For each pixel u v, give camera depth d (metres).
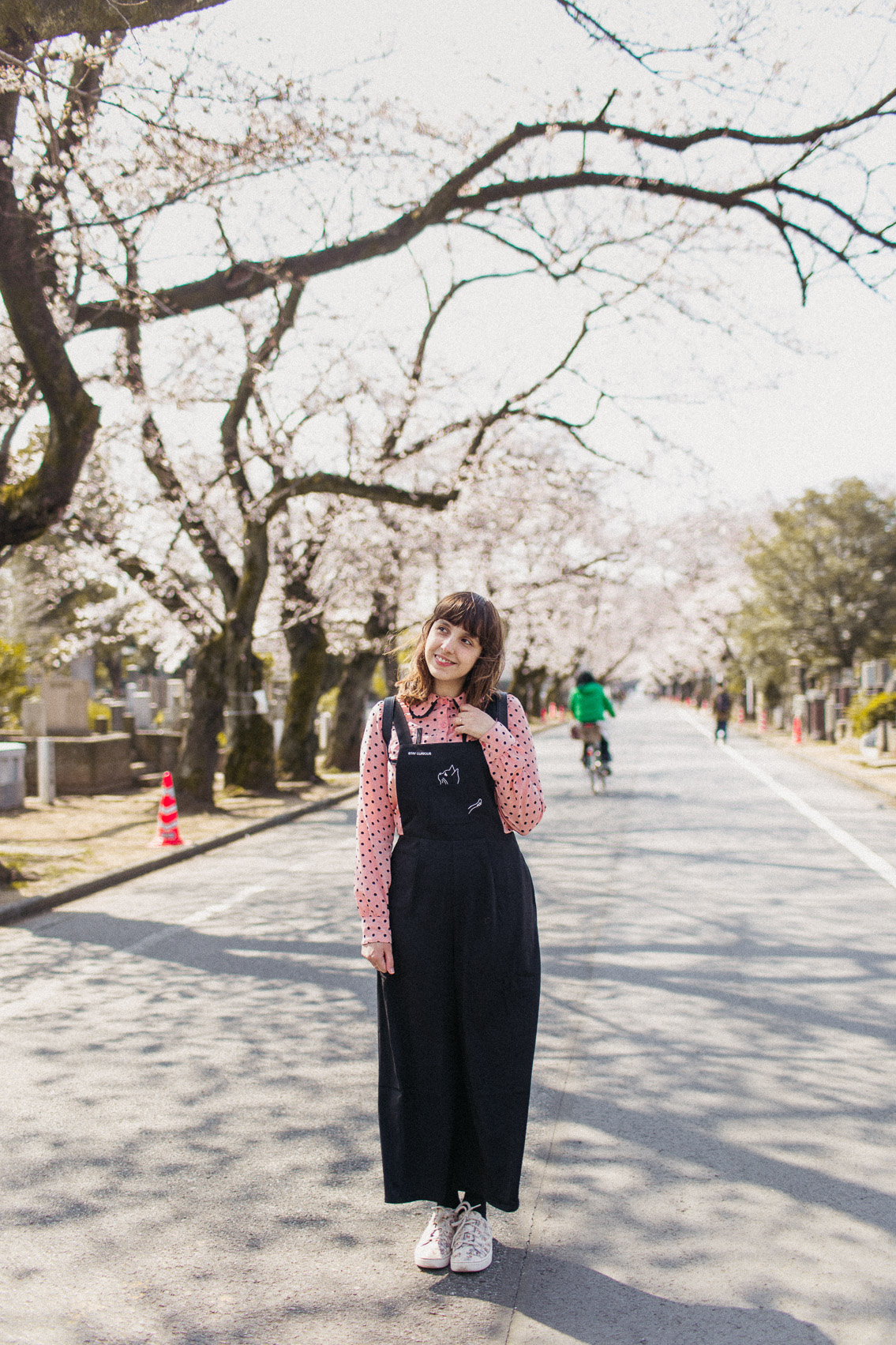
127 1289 2.77
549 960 6.22
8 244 8.04
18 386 10.68
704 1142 3.69
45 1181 3.42
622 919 7.26
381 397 17.53
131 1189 3.36
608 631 52.94
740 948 6.42
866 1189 3.31
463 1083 2.89
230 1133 3.81
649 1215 3.17
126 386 14.71
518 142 10.02
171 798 11.41
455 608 2.87
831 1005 5.23
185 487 17.38
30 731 17.59
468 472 17.20
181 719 23.27
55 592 34.19
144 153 9.76
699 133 9.77
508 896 2.84
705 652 64.19
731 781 17.92
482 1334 2.55
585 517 22.72
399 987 2.86
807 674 35.94
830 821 12.27
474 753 2.83
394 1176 2.88
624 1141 3.71
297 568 19.16
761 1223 3.10
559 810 14.05
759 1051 4.60
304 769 19.03
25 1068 4.54
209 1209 3.22
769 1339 2.52
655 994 5.50
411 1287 2.78
